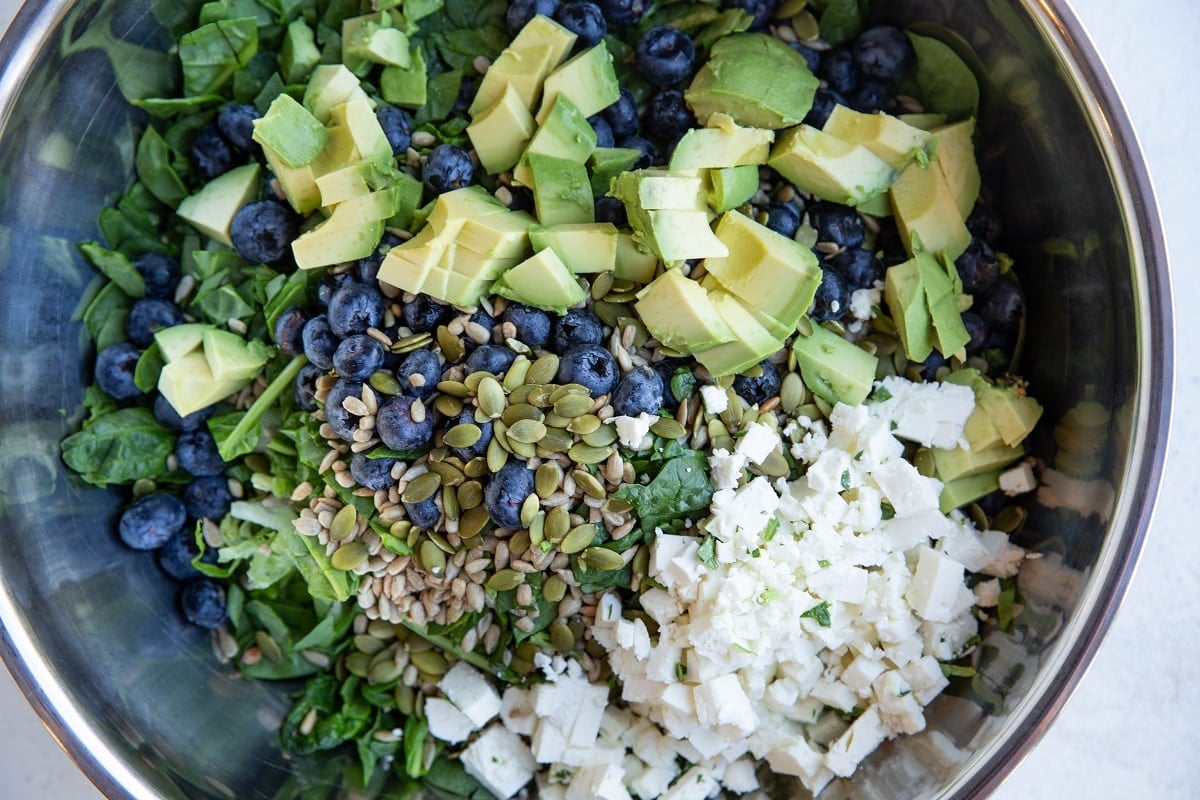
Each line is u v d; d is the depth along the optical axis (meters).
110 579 0.33
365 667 0.35
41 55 0.30
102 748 0.30
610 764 0.33
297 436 0.33
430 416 0.32
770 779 0.34
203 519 0.34
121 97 0.32
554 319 0.32
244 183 0.34
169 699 0.33
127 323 0.34
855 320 0.34
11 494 0.31
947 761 0.31
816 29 0.34
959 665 0.33
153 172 0.34
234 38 0.33
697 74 0.34
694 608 0.32
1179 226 0.35
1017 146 0.33
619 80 0.34
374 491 0.33
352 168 0.32
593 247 0.32
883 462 0.33
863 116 0.33
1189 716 0.35
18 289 0.31
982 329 0.34
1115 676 0.35
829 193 0.33
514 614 0.33
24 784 0.36
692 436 0.32
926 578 0.33
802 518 0.32
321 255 0.32
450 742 0.35
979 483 0.34
